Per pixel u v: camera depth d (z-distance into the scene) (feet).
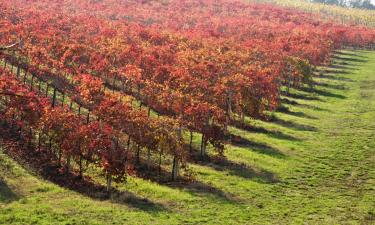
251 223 145.38
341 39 556.51
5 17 375.04
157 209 151.84
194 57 316.81
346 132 254.68
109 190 166.30
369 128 263.29
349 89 376.07
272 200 165.17
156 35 379.96
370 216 154.10
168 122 195.62
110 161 165.58
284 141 234.79
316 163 205.67
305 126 265.34
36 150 198.39
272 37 471.62
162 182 180.75
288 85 351.25
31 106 197.06
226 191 170.50
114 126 196.65
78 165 191.42
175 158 182.91
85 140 174.91
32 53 267.80
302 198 168.35
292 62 360.07
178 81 254.68
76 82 279.28
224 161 203.21
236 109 262.06
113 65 303.89
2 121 218.59
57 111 187.21
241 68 301.84
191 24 559.79
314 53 410.52
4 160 180.14
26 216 137.39
